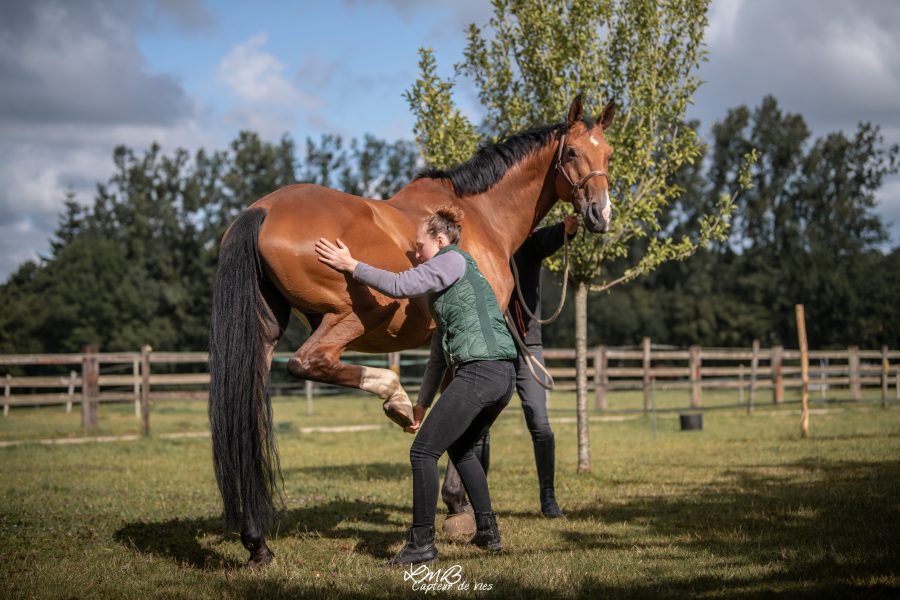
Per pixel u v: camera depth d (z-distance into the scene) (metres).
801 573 3.80
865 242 52.47
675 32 7.84
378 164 55.62
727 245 53.94
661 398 26.14
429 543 4.07
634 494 6.58
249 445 3.66
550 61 7.97
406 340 4.30
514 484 7.35
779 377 19.17
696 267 50.59
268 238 3.83
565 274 5.71
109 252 45.00
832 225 51.75
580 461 8.23
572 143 5.22
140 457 10.62
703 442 11.27
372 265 4.00
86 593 3.64
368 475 8.43
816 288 42.84
